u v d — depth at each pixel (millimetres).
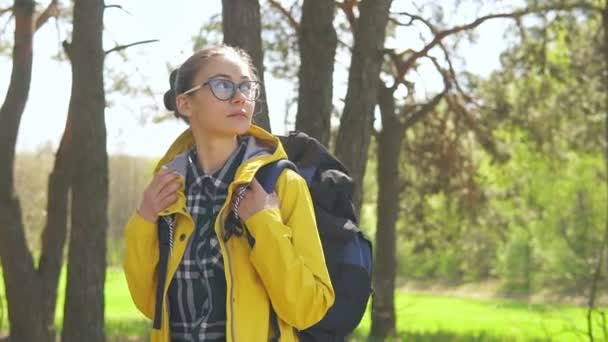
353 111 9641
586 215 43688
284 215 3143
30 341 12273
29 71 12359
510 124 19984
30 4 12312
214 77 3193
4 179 12188
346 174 3520
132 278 3355
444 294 55031
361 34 9695
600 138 20547
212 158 3264
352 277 3238
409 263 58000
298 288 2996
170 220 3234
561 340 21703
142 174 47969
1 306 15828
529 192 31000
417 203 22375
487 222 23234
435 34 17109
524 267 52125
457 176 21094
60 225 13719
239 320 3053
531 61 17984
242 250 3115
